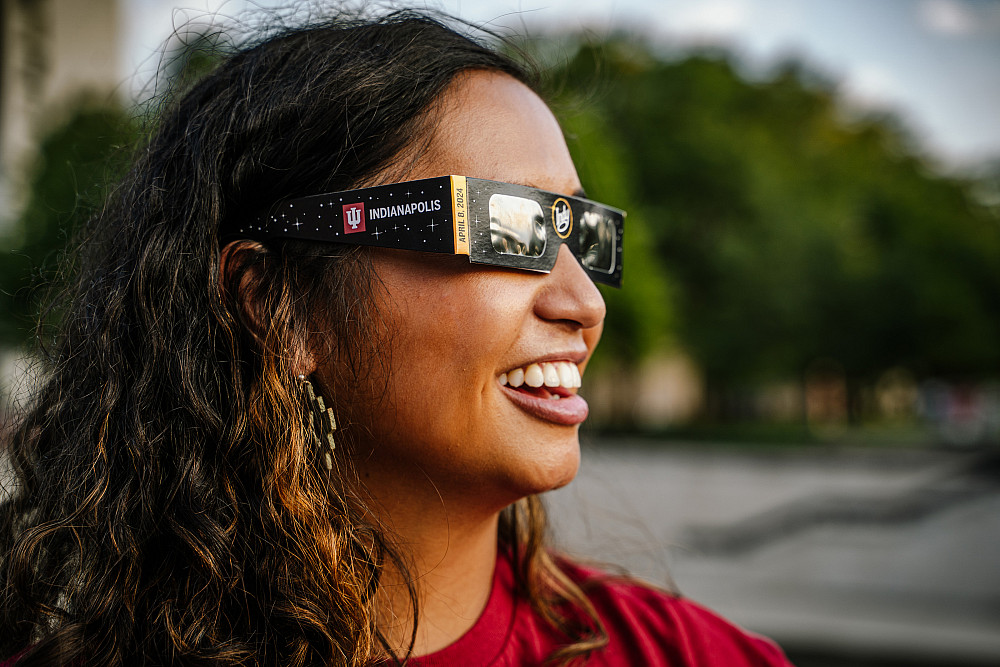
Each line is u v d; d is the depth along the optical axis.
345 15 1.32
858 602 5.48
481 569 1.10
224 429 1.05
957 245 31.62
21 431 1.24
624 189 18.92
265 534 1.01
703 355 26.92
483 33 1.35
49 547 1.09
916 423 40.22
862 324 29.30
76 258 1.33
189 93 1.26
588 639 1.14
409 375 0.99
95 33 15.38
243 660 0.97
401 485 1.04
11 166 12.38
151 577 1.02
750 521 9.48
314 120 1.07
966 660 4.48
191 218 1.12
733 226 25.33
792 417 43.50
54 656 0.98
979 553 7.55
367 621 1.01
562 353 1.03
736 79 31.97
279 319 1.03
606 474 13.66
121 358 1.12
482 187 1.00
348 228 1.02
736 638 1.26
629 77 26.28
